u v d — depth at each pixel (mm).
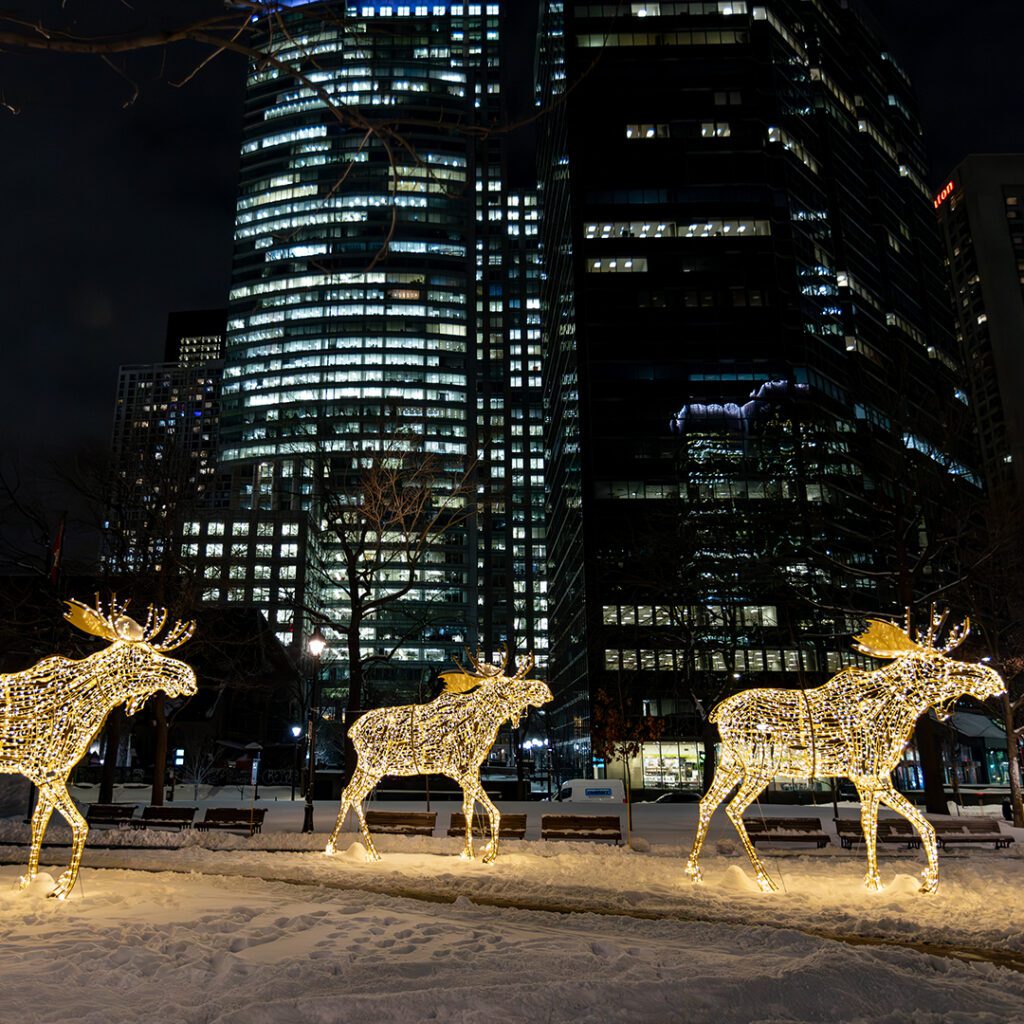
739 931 10000
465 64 191625
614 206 96312
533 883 13844
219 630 40219
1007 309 172000
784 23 109250
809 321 94625
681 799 42906
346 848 18953
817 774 13805
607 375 89875
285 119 178500
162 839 19484
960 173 187750
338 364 169375
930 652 13586
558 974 7812
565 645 105000
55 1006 6680
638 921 10609
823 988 7484
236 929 9594
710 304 92750
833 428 90000
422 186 175875
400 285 173250
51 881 12086
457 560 162750
